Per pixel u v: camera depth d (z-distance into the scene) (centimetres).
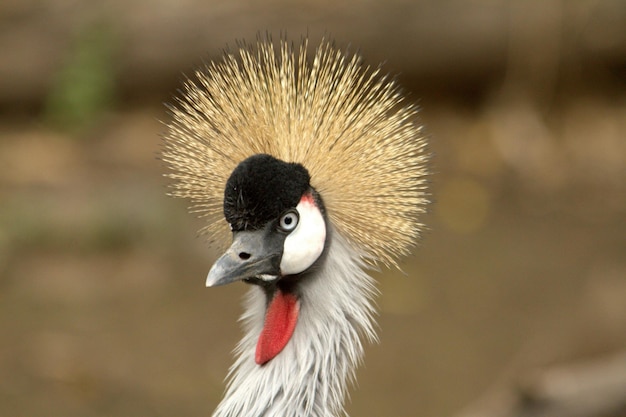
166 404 1825
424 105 2981
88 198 2491
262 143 945
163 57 2884
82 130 2873
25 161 2708
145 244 2359
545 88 2945
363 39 2827
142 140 2817
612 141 2864
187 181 973
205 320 2119
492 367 1948
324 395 902
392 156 934
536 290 2220
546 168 2788
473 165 2792
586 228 2508
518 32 2880
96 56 2895
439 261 2369
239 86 954
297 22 2808
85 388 1855
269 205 884
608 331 1652
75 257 2300
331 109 938
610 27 2880
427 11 2847
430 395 1873
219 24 2855
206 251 2350
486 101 2975
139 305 2148
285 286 927
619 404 1524
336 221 935
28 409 1778
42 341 1989
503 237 2473
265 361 924
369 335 938
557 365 1631
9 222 2350
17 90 2922
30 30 2947
